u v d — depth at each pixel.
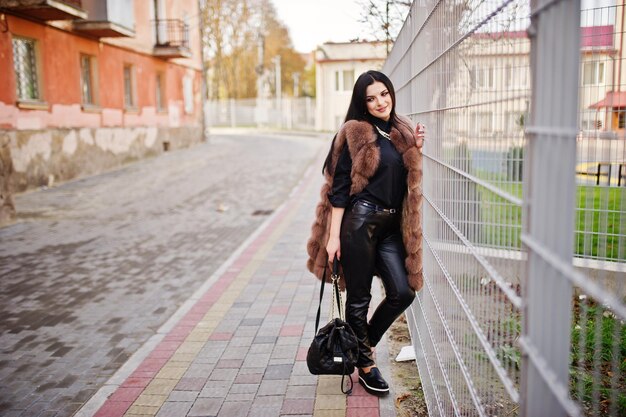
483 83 1.83
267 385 3.46
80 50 15.84
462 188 2.14
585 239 3.24
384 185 3.04
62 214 10.55
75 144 15.40
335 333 3.11
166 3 22.62
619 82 3.29
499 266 1.71
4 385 3.83
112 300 5.64
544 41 1.14
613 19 3.16
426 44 3.05
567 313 1.04
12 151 12.68
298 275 5.98
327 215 3.32
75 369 4.06
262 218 9.98
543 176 1.14
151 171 17.20
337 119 43.34
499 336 1.68
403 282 3.08
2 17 12.39
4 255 7.54
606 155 3.47
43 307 5.46
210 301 5.21
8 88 12.55
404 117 3.19
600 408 2.76
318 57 43.34
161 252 7.62
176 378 3.63
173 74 23.84
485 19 1.74
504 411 2.03
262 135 38.53
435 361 2.81
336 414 3.05
